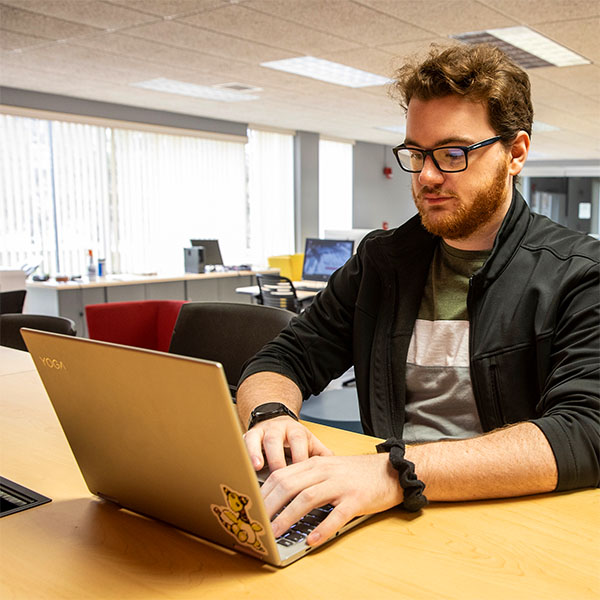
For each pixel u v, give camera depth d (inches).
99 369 28.6
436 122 40.6
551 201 528.4
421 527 31.4
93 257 270.8
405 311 51.3
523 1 146.3
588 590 25.6
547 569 27.3
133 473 31.0
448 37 178.1
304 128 368.8
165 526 32.3
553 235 46.2
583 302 40.7
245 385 48.8
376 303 52.9
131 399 27.9
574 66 210.4
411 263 51.3
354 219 434.6
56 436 46.6
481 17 158.7
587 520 31.7
